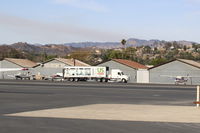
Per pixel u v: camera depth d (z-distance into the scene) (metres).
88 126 14.67
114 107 23.95
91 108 23.12
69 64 111.88
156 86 64.56
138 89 50.84
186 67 93.62
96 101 29.31
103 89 49.00
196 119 17.59
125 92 42.97
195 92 44.97
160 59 149.62
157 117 18.28
